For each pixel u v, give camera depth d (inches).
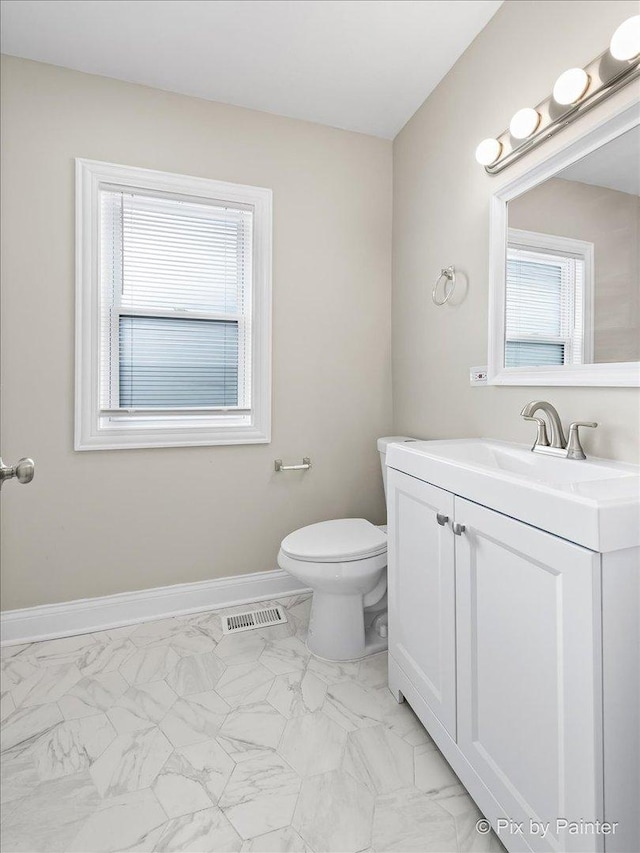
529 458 53.4
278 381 90.4
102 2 63.2
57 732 55.0
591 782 30.2
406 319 91.8
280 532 92.1
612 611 30.3
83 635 77.9
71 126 75.8
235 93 82.6
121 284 81.5
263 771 49.4
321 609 71.4
